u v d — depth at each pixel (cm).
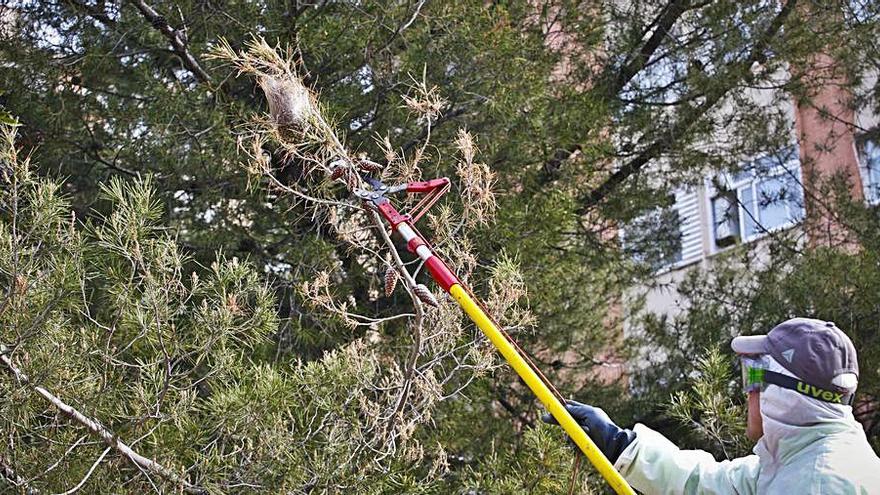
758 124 1237
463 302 427
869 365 1039
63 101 916
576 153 1118
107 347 570
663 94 1251
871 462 372
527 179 1007
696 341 1127
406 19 966
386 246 594
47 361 545
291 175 802
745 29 1216
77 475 566
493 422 961
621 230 1248
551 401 407
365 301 938
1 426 547
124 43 955
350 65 969
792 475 375
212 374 584
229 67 940
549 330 1098
